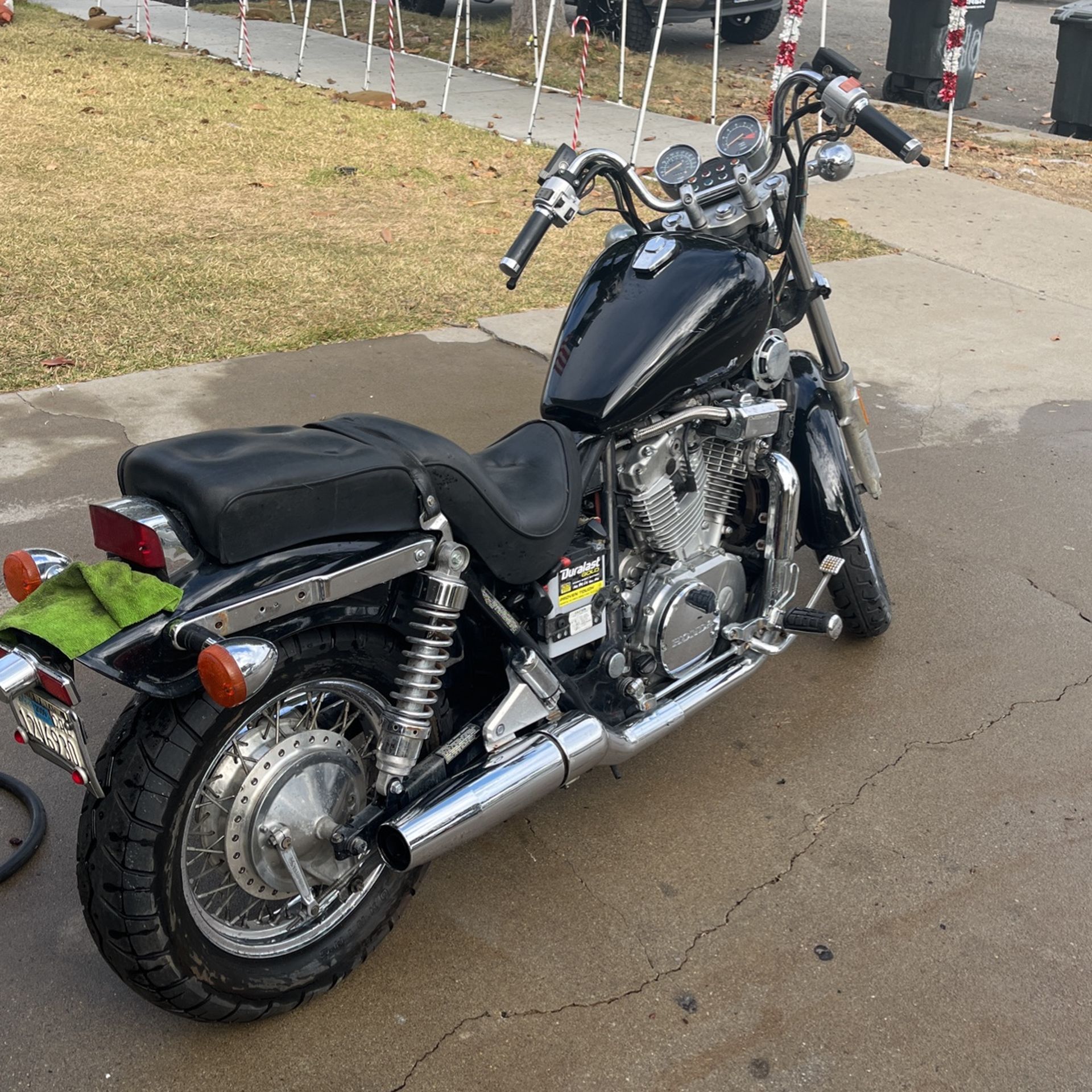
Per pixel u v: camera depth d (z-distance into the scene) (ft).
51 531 13.78
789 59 33.65
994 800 10.43
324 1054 7.86
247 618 6.75
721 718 11.53
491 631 8.62
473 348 19.76
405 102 37.76
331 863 8.09
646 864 9.62
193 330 19.83
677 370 9.26
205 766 7.16
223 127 33.24
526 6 46.47
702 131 34.53
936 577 13.97
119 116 33.91
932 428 17.97
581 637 9.20
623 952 8.75
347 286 22.11
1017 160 33.71
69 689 6.50
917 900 9.29
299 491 6.93
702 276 9.43
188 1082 7.63
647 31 46.44
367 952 8.38
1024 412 18.54
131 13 52.34
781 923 9.04
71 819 9.86
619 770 10.75
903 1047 7.98
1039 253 25.85
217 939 7.63
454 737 8.43
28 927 8.79
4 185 27.14
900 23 39.42
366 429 7.72
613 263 9.86
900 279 24.11
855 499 11.86
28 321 19.72
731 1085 7.69
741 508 11.19
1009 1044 8.02
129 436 16.16
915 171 31.94
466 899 9.22
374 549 7.36
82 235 23.98
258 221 25.53
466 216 26.53
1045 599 13.57
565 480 8.70
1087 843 9.93
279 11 55.36
